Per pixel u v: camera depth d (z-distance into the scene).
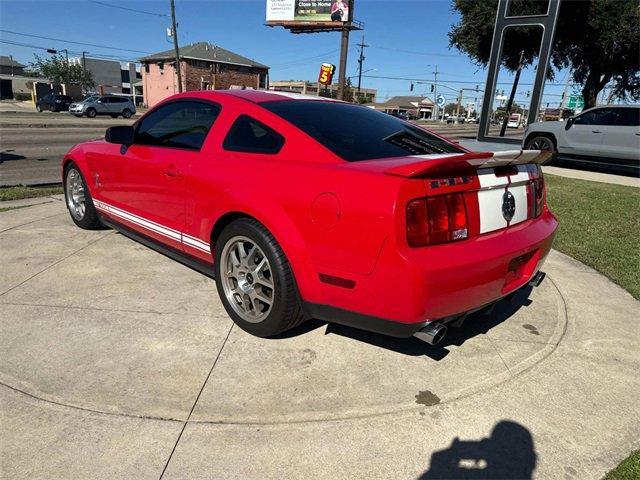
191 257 3.44
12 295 3.41
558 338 3.14
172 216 3.44
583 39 20.08
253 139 2.99
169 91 56.75
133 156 3.78
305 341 2.95
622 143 11.42
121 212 4.09
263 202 2.66
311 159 2.65
